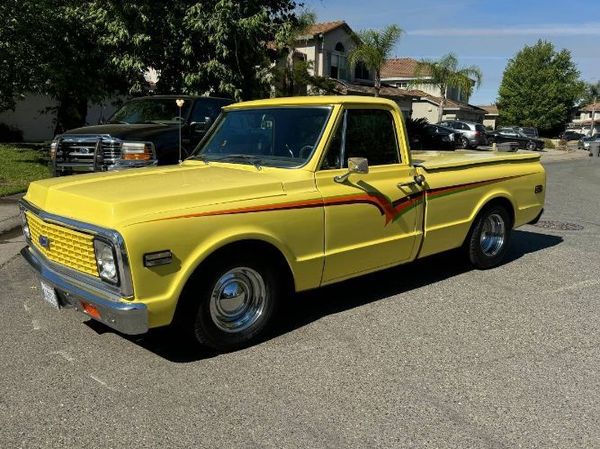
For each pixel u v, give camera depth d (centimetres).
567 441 311
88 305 373
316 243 442
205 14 1398
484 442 309
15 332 446
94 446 301
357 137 477
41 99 2306
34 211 420
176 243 364
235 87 1477
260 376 380
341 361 404
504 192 623
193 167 486
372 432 317
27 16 1234
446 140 2883
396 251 511
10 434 311
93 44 1437
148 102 983
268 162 466
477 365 402
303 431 317
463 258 636
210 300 397
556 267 661
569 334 461
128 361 399
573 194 1397
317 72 3272
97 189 399
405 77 4497
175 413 333
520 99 6544
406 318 489
